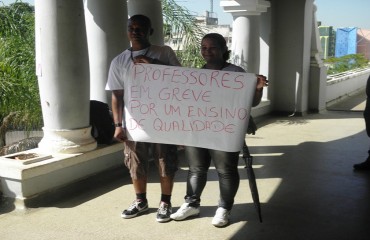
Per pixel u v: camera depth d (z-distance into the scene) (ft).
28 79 20.79
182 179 17.35
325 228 12.39
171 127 12.24
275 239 11.68
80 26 15.43
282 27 34.58
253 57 29.73
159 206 13.12
